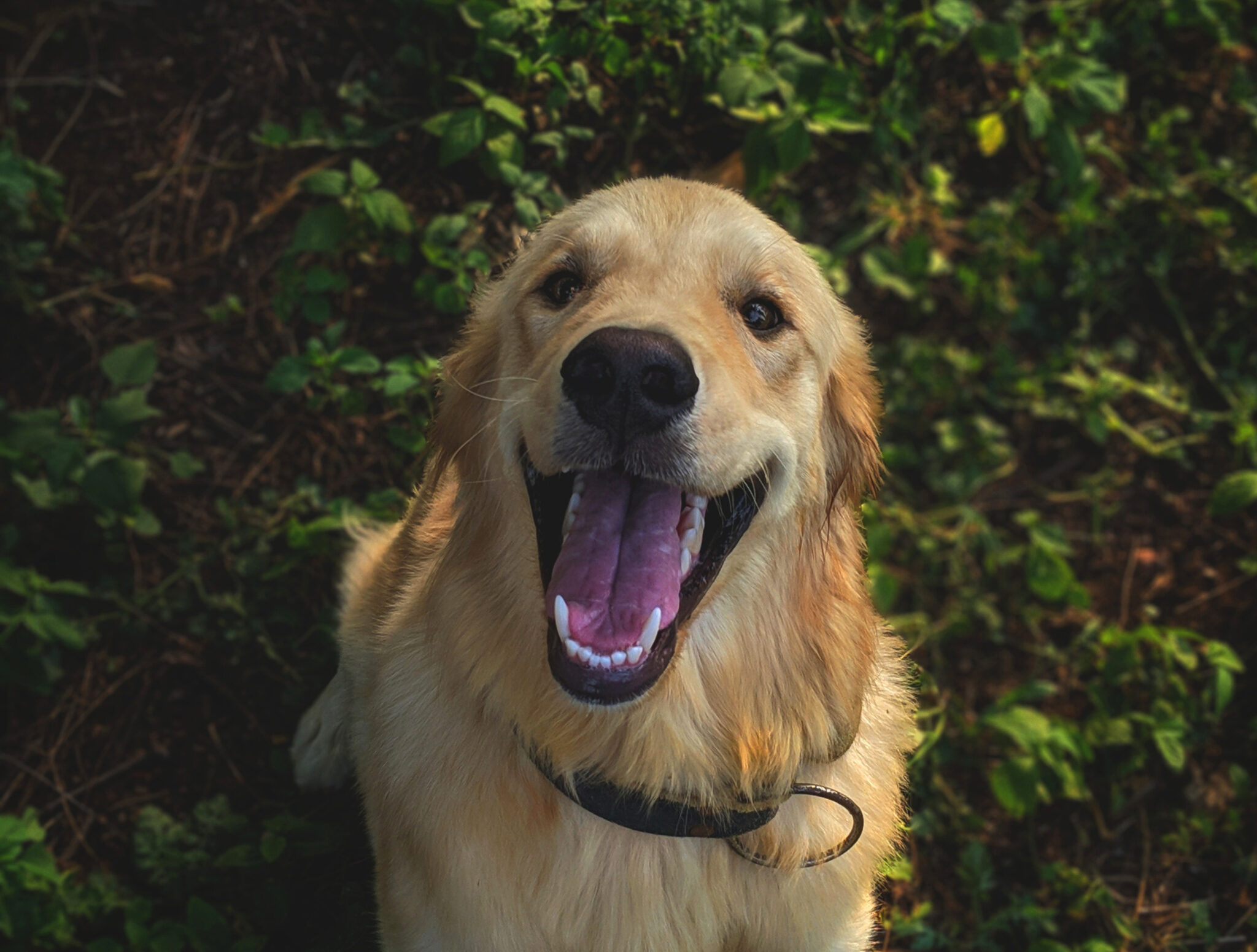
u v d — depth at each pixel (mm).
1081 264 1069
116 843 798
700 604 571
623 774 587
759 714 608
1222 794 889
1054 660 950
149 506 865
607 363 511
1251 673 935
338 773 790
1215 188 1097
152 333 896
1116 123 1115
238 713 835
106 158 919
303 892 755
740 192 921
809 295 619
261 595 851
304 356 846
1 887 733
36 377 880
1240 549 992
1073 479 1033
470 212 867
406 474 878
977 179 1091
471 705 599
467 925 604
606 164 917
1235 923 841
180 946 728
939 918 835
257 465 881
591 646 543
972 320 1066
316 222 851
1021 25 1097
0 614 793
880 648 700
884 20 982
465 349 642
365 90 908
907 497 1020
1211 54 1129
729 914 616
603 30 864
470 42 910
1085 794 870
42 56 930
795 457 578
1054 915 842
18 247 879
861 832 613
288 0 932
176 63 933
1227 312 1069
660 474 528
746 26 879
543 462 533
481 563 597
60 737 822
